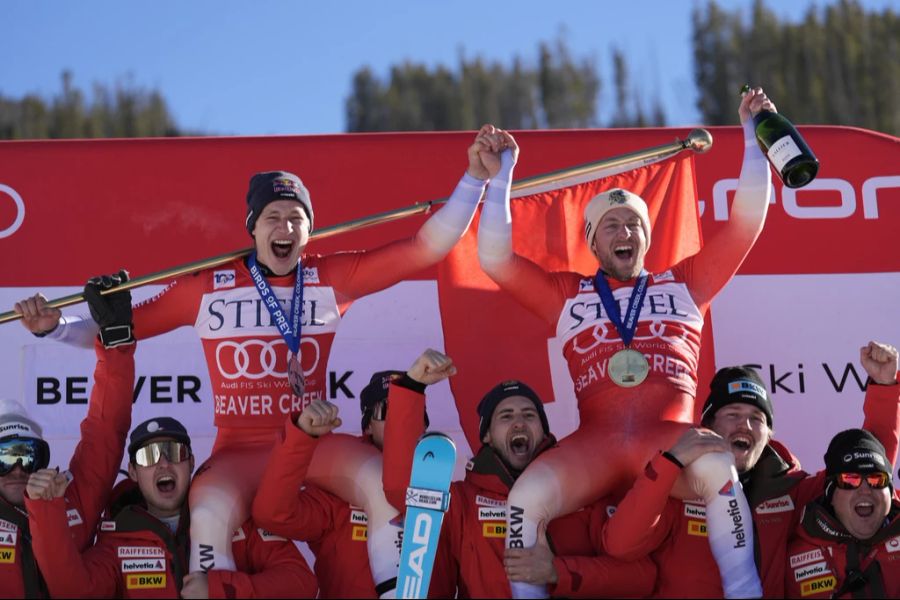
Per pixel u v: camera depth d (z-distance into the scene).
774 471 5.56
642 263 5.68
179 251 7.32
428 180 7.47
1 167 7.31
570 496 5.17
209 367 5.50
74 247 7.27
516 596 5.07
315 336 5.47
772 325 7.38
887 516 5.53
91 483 5.50
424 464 4.91
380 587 5.21
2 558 5.37
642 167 6.50
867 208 7.56
